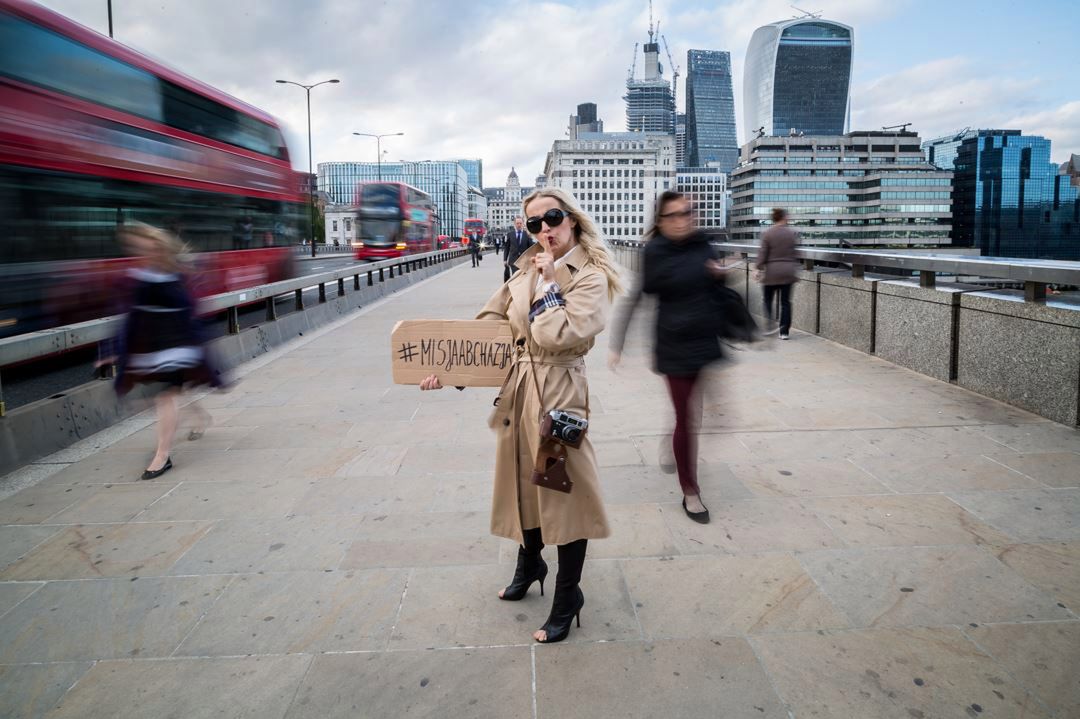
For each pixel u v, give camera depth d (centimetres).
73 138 845
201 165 1146
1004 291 654
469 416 606
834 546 340
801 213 14900
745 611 286
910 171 14800
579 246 260
